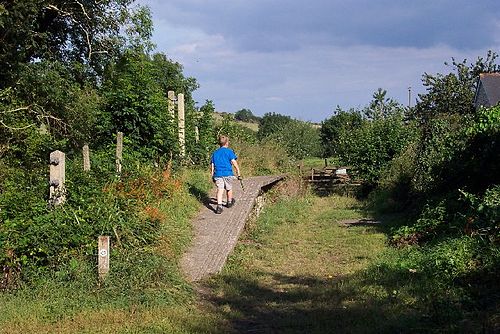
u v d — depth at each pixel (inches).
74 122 607.5
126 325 260.8
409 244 447.5
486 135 493.0
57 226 330.0
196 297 324.2
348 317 273.3
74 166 448.8
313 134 1577.3
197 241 443.8
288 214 687.1
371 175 935.0
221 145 549.6
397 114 1040.2
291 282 366.0
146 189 466.6
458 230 399.2
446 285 305.9
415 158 697.0
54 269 319.9
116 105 585.3
